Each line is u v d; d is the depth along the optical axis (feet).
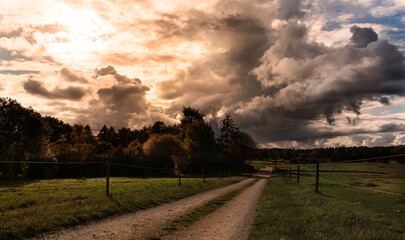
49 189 64.69
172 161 186.91
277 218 31.94
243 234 26.02
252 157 364.38
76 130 294.05
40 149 146.41
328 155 439.63
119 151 172.96
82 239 23.72
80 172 150.10
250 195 61.41
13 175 114.11
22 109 176.14
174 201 50.60
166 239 24.30
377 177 110.11
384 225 29.53
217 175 188.34
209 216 35.17
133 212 37.42
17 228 24.62
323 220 30.07
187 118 270.46
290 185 84.84
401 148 312.09
